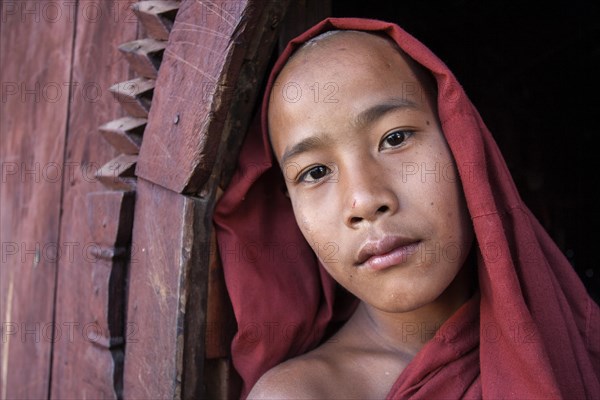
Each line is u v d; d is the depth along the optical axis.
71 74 1.25
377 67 0.82
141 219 0.97
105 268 1.01
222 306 0.96
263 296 0.94
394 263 0.77
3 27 1.58
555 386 0.73
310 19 1.06
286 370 0.87
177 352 0.86
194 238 0.87
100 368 1.00
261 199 1.00
